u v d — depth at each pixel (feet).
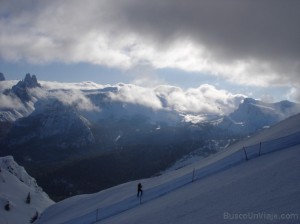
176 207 124.67
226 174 153.58
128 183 331.36
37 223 347.97
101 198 304.71
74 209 317.42
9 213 459.32
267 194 94.22
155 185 238.07
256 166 141.79
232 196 107.86
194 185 164.04
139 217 135.03
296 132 174.19
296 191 86.38
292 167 113.80
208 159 273.95
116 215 182.70
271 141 175.52
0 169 591.78
